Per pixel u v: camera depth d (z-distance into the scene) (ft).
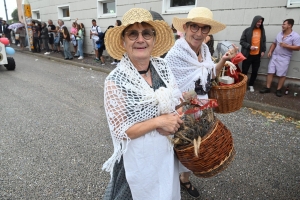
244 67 17.15
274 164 8.95
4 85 20.80
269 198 7.34
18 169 8.87
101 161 9.33
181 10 21.80
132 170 4.62
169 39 4.87
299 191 7.61
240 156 9.46
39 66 30.07
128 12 4.20
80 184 8.07
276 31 16.67
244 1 17.62
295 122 12.49
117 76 4.33
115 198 4.99
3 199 7.40
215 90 6.47
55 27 40.04
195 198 7.36
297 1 15.28
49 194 7.63
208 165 4.79
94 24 28.99
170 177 4.84
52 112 14.37
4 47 25.62
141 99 4.32
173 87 4.93
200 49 6.94
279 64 15.84
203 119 5.00
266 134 11.19
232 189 7.74
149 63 4.91
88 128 12.17
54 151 10.07
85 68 28.09
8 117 13.69
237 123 12.37
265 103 14.65
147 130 4.32
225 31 19.13
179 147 4.88
